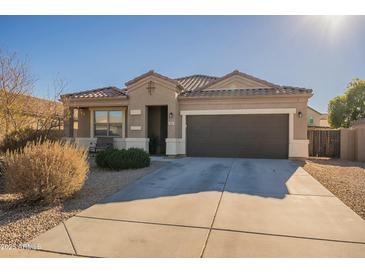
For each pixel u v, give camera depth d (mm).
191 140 16000
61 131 13180
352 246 4012
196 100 15898
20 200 6246
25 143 10125
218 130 15617
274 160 14055
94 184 8297
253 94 14961
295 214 5441
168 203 6234
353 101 29531
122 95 16891
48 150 6371
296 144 14445
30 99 11891
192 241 4180
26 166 5973
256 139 15062
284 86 16359
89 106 17203
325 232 4516
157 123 18594
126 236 4375
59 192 6199
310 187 7828
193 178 9188
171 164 12477
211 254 3781
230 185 8094
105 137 17734
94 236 4379
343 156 16172
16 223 4957
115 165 11102
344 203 6238
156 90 15945
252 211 5629
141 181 8734
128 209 5797
